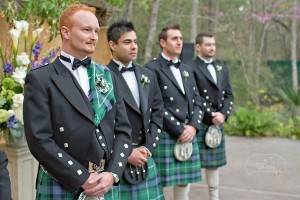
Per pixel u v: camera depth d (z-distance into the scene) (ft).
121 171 8.32
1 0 14.83
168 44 13.56
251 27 65.67
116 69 11.23
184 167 13.70
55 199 8.14
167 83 13.34
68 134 7.83
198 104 14.16
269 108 47.91
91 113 8.05
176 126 13.19
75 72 8.20
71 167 7.70
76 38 7.97
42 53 15.11
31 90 7.84
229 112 16.02
